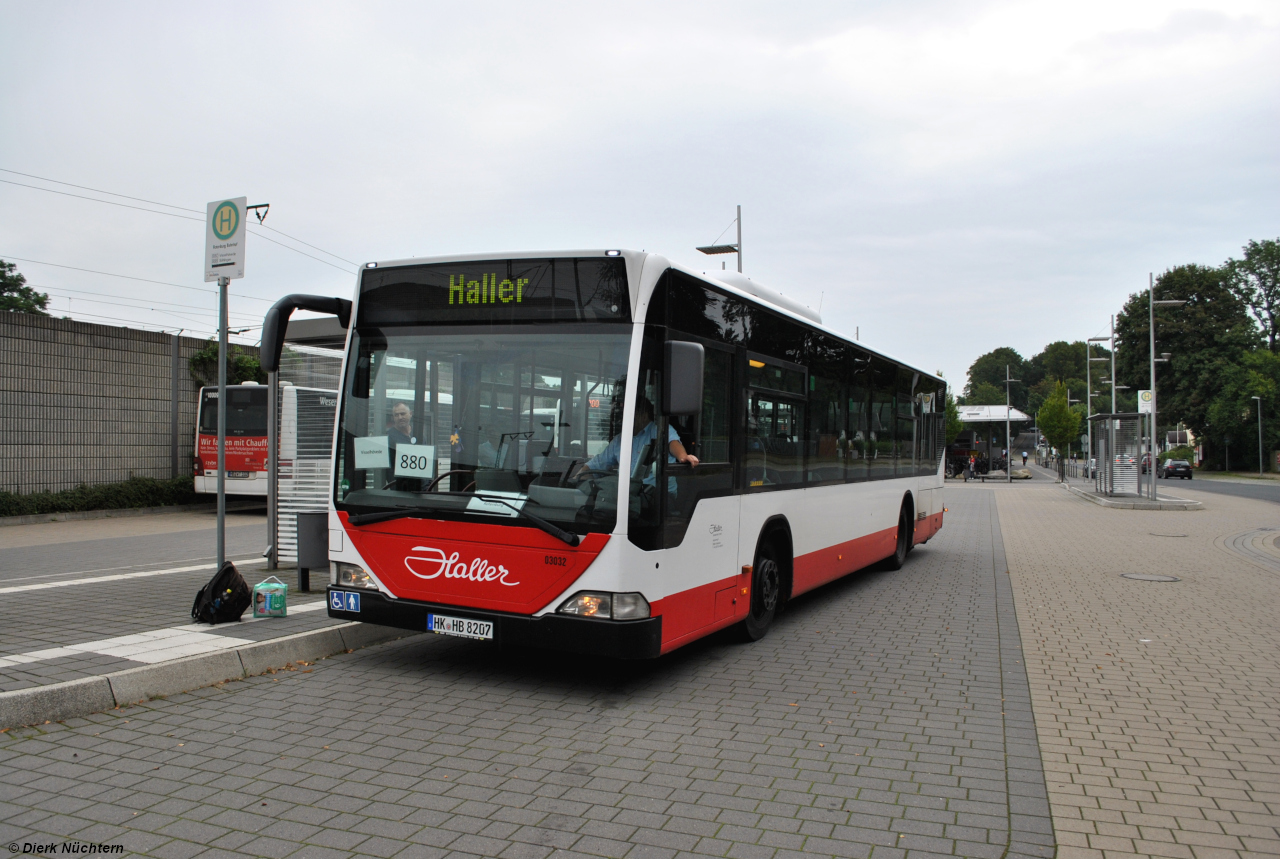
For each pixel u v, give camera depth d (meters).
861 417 10.69
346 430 6.59
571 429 5.90
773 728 5.50
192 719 5.40
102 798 4.18
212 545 14.02
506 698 6.04
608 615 5.67
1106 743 5.32
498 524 5.96
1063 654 7.69
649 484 5.86
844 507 9.99
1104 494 32.44
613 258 5.96
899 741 5.29
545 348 6.04
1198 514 25.70
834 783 4.59
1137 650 7.86
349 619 6.46
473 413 6.18
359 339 6.62
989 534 19.33
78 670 5.72
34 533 16.09
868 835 3.97
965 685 6.62
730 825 4.05
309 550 8.85
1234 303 71.38
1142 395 39.03
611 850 3.76
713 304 6.80
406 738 5.16
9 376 18.55
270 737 5.11
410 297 6.48
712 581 6.75
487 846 3.78
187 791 4.29
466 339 6.25
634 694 6.21
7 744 4.85
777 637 8.27
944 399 15.83
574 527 5.76
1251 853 3.84
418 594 6.20
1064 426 55.25
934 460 14.98
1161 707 6.10
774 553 8.25
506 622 5.89
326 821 3.99
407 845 3.77
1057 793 4.51
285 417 10.24
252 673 6.44
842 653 7.62
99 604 8.05
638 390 5.81
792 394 8.38
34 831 3.81
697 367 5.78
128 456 21.19
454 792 4.37
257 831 3.87
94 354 20.34
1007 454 53.09
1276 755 5.12
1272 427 72.50
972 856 3.78
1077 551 15.95
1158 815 4.24
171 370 22.30
